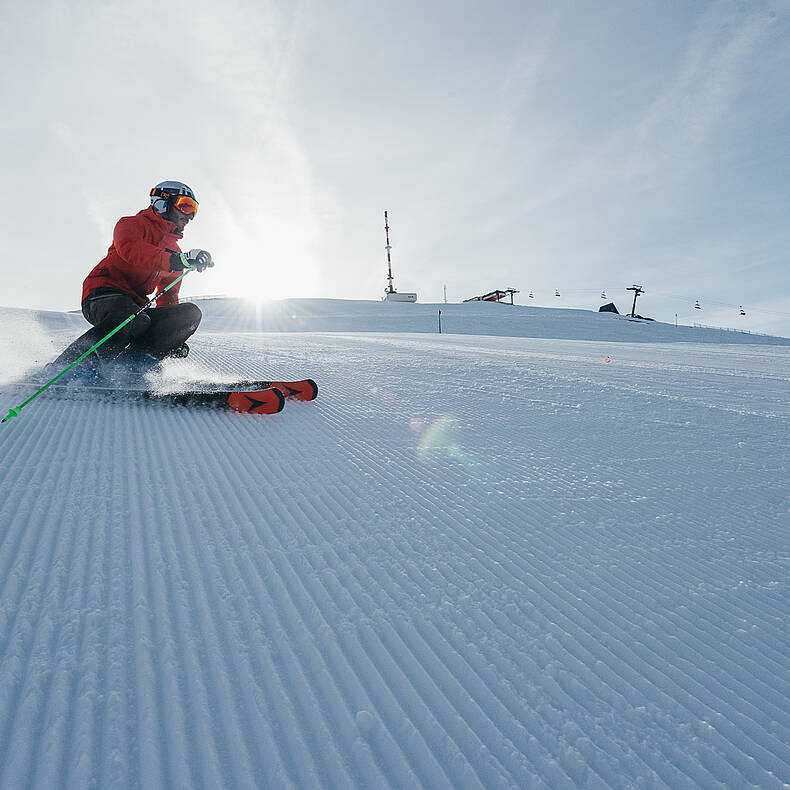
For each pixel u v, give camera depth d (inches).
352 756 67.9
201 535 114.6
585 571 115.2
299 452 170.2
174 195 229.3
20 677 73.8
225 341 559.5
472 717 75.8
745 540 132.8
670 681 86.0
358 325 1914.4
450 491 150.3
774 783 69.2
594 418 240.5
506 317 2234.3
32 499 123.3
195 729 69.2
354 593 100.5
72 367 213.0
